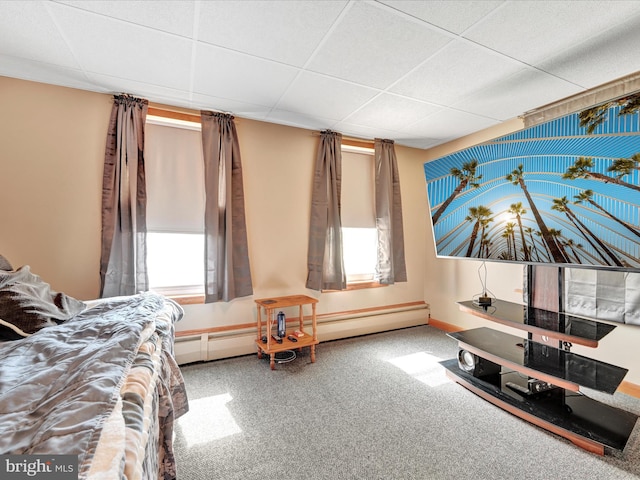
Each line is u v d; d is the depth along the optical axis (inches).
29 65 78.5
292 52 72.6
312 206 123.6
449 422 72.4
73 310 63.4
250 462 59.2
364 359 108.7
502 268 118.7
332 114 109.0
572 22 61.7
